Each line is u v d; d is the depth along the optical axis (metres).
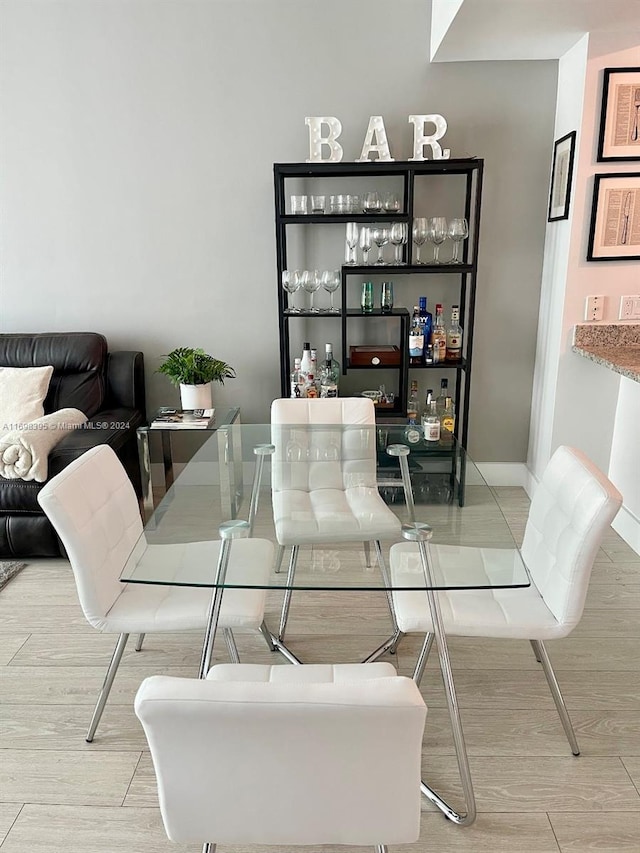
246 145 3.20
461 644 2.18
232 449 2.37
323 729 0.87
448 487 2.04
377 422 3.41
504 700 1.91
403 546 1.68
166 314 3.46
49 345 3.22
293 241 3.33
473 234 3.01
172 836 1.02
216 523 1.84
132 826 1.50
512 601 1.70
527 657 2.11
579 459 1.66
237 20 3.03
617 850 1.43
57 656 2.14
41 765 1.68
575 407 3.11
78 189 3.28
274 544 1.71
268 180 3.24
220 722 0.87
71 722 1.84
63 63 3.10
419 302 3.22
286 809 0.98
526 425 3.57
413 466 2.22
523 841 1.45
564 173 2.94
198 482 2.14
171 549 1.72
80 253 3.37
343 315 3.11
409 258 3.02
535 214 3.25
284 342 3.20
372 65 3.08
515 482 3.66
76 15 3.03
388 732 0.87
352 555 1.63
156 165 3.24
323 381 3.25
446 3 2.61
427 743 1.74
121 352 3.35
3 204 3.30
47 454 2.60
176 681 0.89
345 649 2.16
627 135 2.74
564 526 1.60
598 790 1.58
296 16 3.02
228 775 0.94
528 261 3.31
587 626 2.27
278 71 3.10
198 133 3.19
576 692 1.94
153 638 2.25
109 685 1.73
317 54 3.07
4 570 2.71
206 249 3.36
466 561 1.58
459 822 1.49
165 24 3.04
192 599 1.72
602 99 2.71
